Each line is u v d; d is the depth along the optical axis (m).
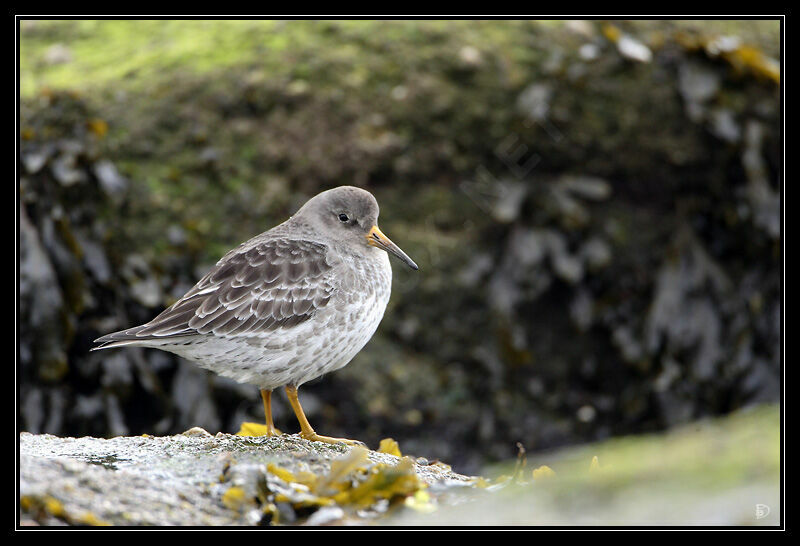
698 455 5.31
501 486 6.50
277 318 7.99
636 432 13.56
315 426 12.48
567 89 14.12
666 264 13.75
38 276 12.34
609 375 13.79
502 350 13.32
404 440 12.80
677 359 13.55
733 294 13.66
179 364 12.44
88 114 13.58
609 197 14.05
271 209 13.26
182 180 13.33
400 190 13.67
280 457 7.06
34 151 12.93
